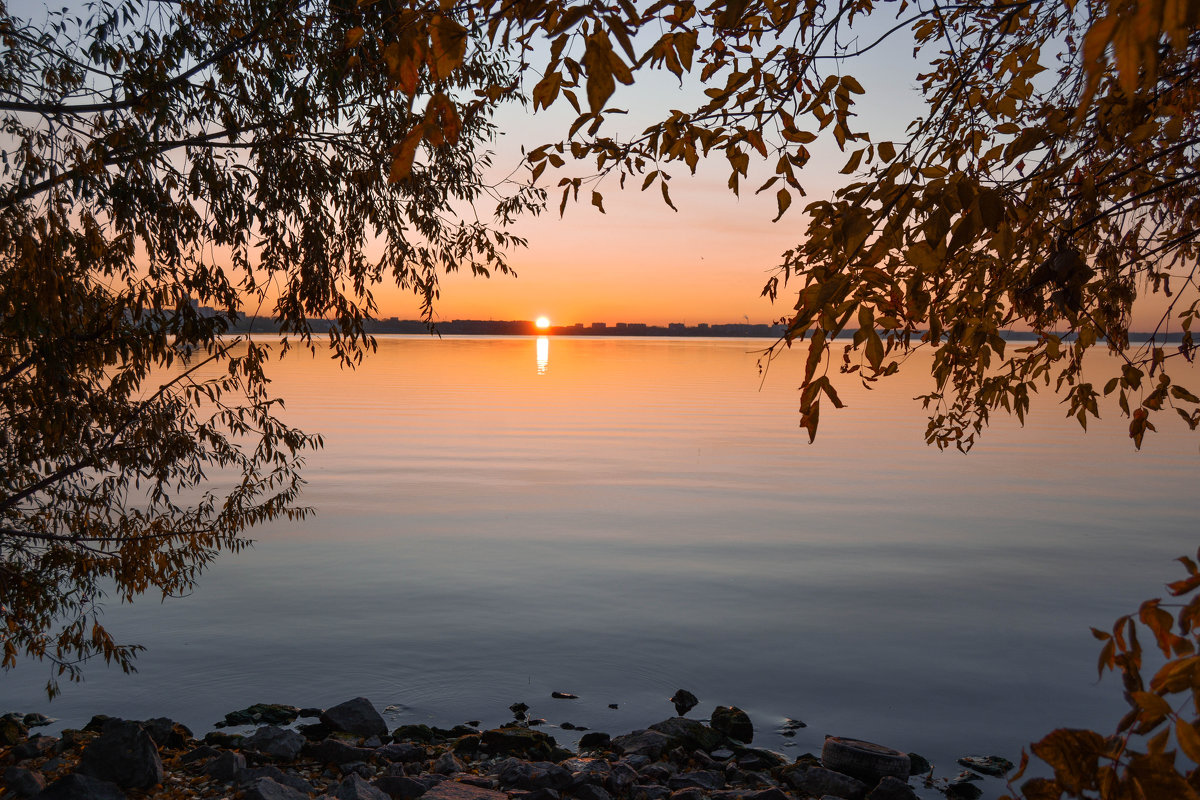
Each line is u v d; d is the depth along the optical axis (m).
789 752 9.56
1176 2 0.84
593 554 19.66
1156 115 2.87
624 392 78.81
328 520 23.41
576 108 2.49
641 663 12.48
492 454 37.97
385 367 122.88
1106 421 54.31
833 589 16.64
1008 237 2.12
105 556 8.31
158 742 8.98
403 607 15.29
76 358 6.61
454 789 7.47
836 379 95.25
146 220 6.61
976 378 4.05
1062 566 18.53
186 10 6.63
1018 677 11.86
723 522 23.48
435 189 8.00
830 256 2.43
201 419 35.12
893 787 8.04
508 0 1.93
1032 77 3.12
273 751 8.77
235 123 6.90
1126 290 3.42
